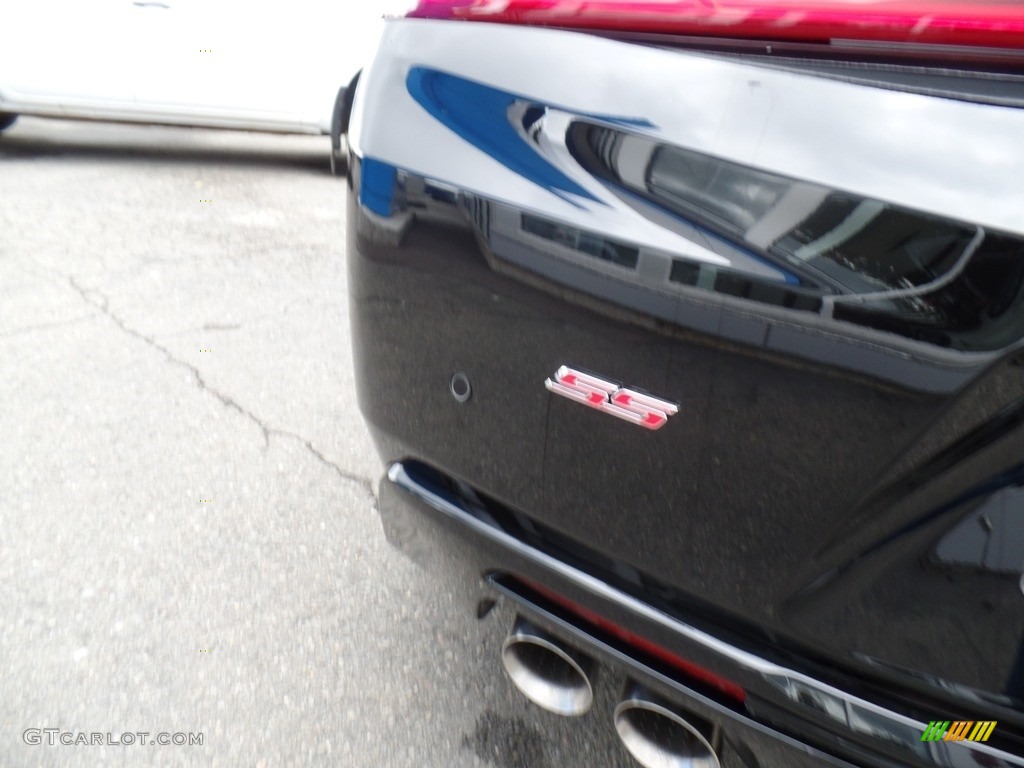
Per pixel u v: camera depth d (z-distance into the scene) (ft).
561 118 3.64
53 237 14.17
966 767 3.25
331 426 9.41
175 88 18.37
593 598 4.14
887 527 3.19
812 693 3.56
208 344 10.98
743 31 3.20
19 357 10.10
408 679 6.17
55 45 17.62
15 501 7.61
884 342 2.97
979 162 2.75
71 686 5.82
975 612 3.09
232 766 5.35
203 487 8.11
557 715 5.97
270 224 16.39
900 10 2.89
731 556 3.65
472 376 4.26
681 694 3.98
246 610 6.66
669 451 3.65
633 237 3.45
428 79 4.14
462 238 4.03
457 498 4.71
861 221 2.94
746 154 3.15
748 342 3.26
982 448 2.88
